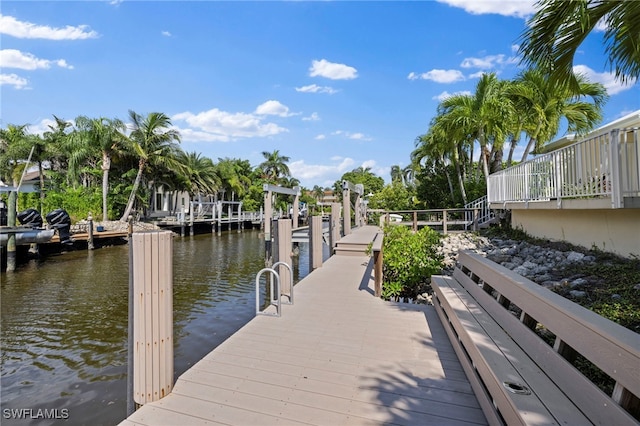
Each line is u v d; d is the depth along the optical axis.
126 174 25.55
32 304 8.03
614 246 5.88
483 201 13.30
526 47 3.48
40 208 21.78
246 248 19.50
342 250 9.27
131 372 2.40
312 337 3.48
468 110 13.27
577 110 12.34
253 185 40.94
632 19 2.96
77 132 23.25
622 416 1.22
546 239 8.27
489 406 1.99
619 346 1.30
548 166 7.16
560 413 1.48
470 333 2.49
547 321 1.94
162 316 2.40
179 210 36.56
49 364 5.02
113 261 13.98
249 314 7.31
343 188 12.33
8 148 23.16
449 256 8.91
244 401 2.35
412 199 20.67
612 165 4.82
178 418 2.17
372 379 2.62
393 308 4.45
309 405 2.29
